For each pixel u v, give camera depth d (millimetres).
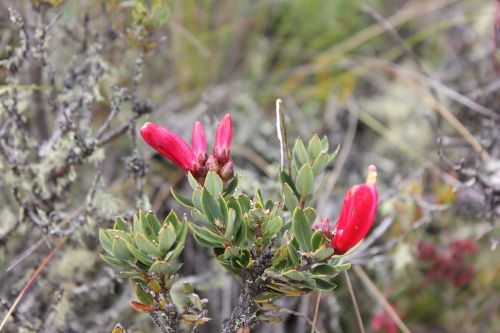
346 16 797
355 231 330
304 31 804
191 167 361
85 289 503
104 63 504
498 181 533
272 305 368
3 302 449
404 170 687
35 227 497
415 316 611
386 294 587
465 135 593
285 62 800
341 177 687
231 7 775
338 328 558
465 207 600
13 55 497
